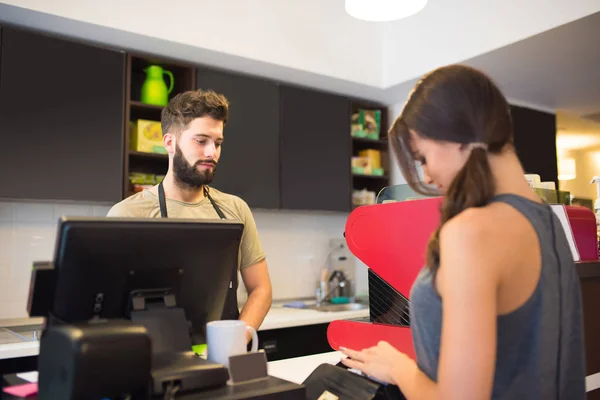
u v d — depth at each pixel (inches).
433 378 33.7
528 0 108.2
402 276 52.6
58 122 98.3
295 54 123.3
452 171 33.7
